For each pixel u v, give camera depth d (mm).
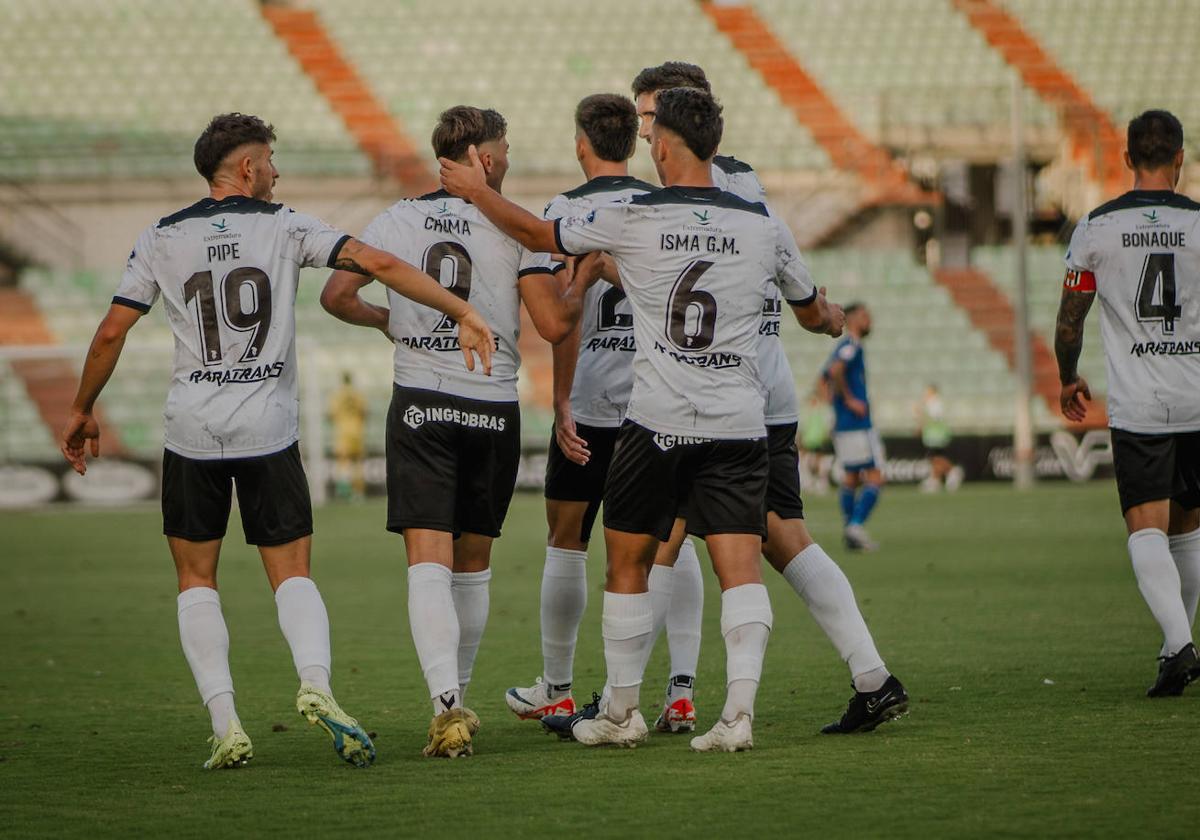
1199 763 16812
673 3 125312
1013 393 102875
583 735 19047
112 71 119000
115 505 91438
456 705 18484
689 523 18656
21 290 104438
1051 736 18625
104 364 18656
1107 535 55312
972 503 75688
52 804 15977
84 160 111500
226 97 117250
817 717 20734
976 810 14680
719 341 18031
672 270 17969
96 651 30328
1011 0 124938
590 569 47344
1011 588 38344
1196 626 29922
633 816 14820
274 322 18453
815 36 123375
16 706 23375
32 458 92125
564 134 116125
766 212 18531
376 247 19688
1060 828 13891
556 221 18453
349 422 93000
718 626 32750
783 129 115375
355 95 117750
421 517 19031
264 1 128125
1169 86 119250
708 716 21375
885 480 94438
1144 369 22328
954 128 113500
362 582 44688
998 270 108062
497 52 121812
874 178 111562
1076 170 113062
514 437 19781
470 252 19500
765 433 18500
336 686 24812
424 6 124750
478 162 19172
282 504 18531
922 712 20766
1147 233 22234
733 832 14055
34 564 52844
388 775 17250
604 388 20922
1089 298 22750
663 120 18422
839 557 49375
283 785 16797
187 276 18406
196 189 110812
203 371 18391
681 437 17984
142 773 17734
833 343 105250
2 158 111250
